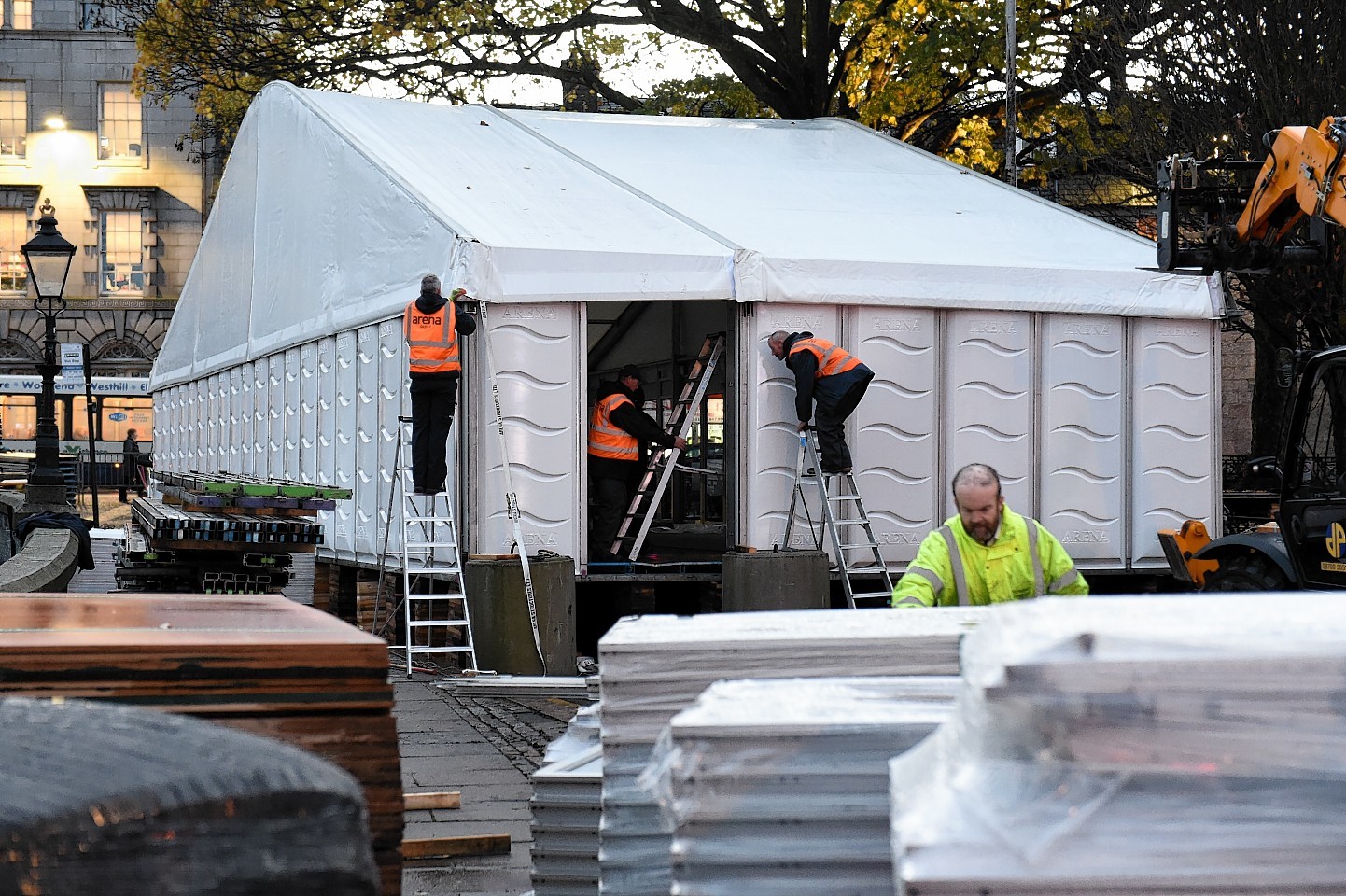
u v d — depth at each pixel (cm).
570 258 2922
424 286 2848
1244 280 4625
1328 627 443
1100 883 415
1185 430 3438
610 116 4416
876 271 3128
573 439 2953
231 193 5028
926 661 695
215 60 6334
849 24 6266
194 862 317
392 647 3334
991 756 452
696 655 716
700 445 4200
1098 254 3534
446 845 1375
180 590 3047
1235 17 4569
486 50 6281
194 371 5506
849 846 545
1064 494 3334
